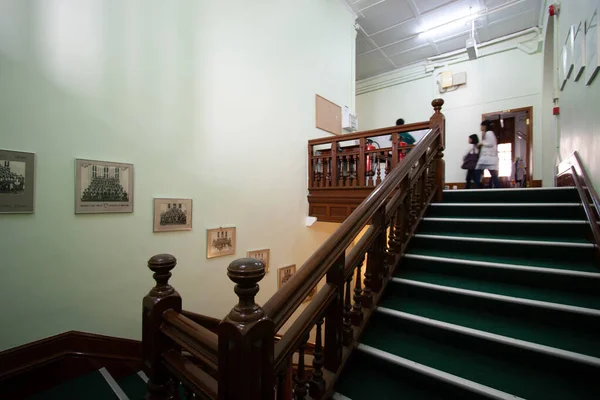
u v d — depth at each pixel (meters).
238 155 3.77
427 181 3.21
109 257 2.62
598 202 2.12
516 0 5.53
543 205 2.62
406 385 1.47
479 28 6.38
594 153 2.40
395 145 3.86
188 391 1.13
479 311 1.81
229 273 0.95
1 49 2.10
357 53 7.41
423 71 7.76
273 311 1.01
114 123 2.66
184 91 3.20
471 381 1.33
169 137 3.06
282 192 4.42
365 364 1.62
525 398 1.22
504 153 6.70
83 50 2.48
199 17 3.35
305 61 4.94
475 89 7.02
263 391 0.93
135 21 2.81
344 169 4.40
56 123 2.34
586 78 2.57
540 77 6.26
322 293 1.44
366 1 5.70
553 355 1.36
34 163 2.23
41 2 2.27
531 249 2.16
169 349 1.27
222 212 3.56
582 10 2.69
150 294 1.29
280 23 4.45
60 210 2.35
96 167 2.54
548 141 5.89
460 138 7.17
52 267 2.31
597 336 1.50
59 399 2.08
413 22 6.27
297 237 4.66
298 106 4.76
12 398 2.06
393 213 2.19
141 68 2.85
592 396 1.22
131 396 2.28
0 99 2.09
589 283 1.75
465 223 2.66
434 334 1.68
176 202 3.10
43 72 2.28
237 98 3.76
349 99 6.06
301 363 1.27
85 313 2.47
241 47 3.83
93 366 2.42
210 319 2.67
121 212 2.70
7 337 2.11
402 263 2.35
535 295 1.78
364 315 1.82
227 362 0.91
